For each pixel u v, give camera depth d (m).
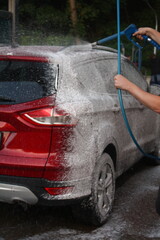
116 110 4.37
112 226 4.05
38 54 3.71
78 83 3.83
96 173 3.81
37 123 3.44
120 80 2.66
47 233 3.81
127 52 34.22
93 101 3.89
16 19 9.52
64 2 36.59
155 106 2.58
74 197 3.57
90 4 38.03
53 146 3.45
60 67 3.70
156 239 3.79
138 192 5.17
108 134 4.10
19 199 3.50
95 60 4.41
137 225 4.11
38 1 35.44
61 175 3.46
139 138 5.37
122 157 4.68
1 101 3.52
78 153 3.57
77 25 36.19
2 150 3.48
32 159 3.43
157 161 6.49
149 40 3.03
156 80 12.28
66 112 3.49
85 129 3.66
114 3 38.72
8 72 3.66
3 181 3.45
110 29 38.75
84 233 3.85
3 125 3.49
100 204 3.94
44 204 3.52
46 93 3.54
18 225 3.98
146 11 41.41
